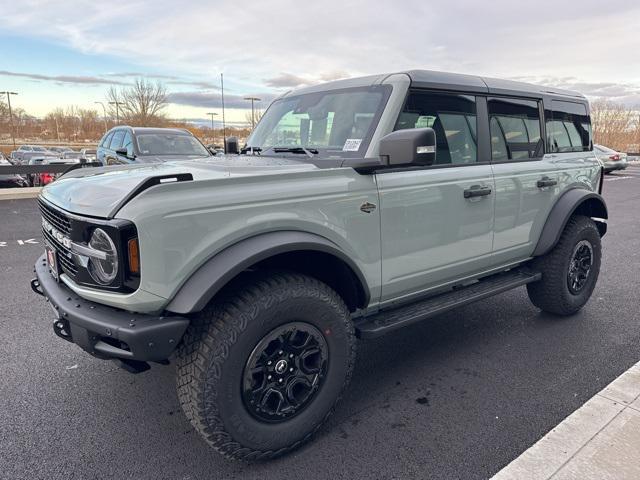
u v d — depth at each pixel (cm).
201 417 220
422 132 241
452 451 250
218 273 212
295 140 336
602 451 237
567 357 358
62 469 238
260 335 228
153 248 203
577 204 407
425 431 268
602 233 464
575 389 311
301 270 274
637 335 397
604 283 543
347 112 307
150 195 204
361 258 272
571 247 411
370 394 310
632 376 315
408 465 240
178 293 212
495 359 357
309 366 252
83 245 223
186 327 213
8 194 1288
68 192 249
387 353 371
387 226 282
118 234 201
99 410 292
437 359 359
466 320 437
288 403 245
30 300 486
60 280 258
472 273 355
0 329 411
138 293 205
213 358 217
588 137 466
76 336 231
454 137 326
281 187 239
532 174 379
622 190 1620
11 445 257
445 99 320
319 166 278
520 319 437
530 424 272
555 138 419
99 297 219
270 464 243
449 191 313
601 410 273
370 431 269
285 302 232
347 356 263
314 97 340
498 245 360
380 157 263
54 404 297
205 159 333
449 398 303
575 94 448
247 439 231
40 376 332
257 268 252
